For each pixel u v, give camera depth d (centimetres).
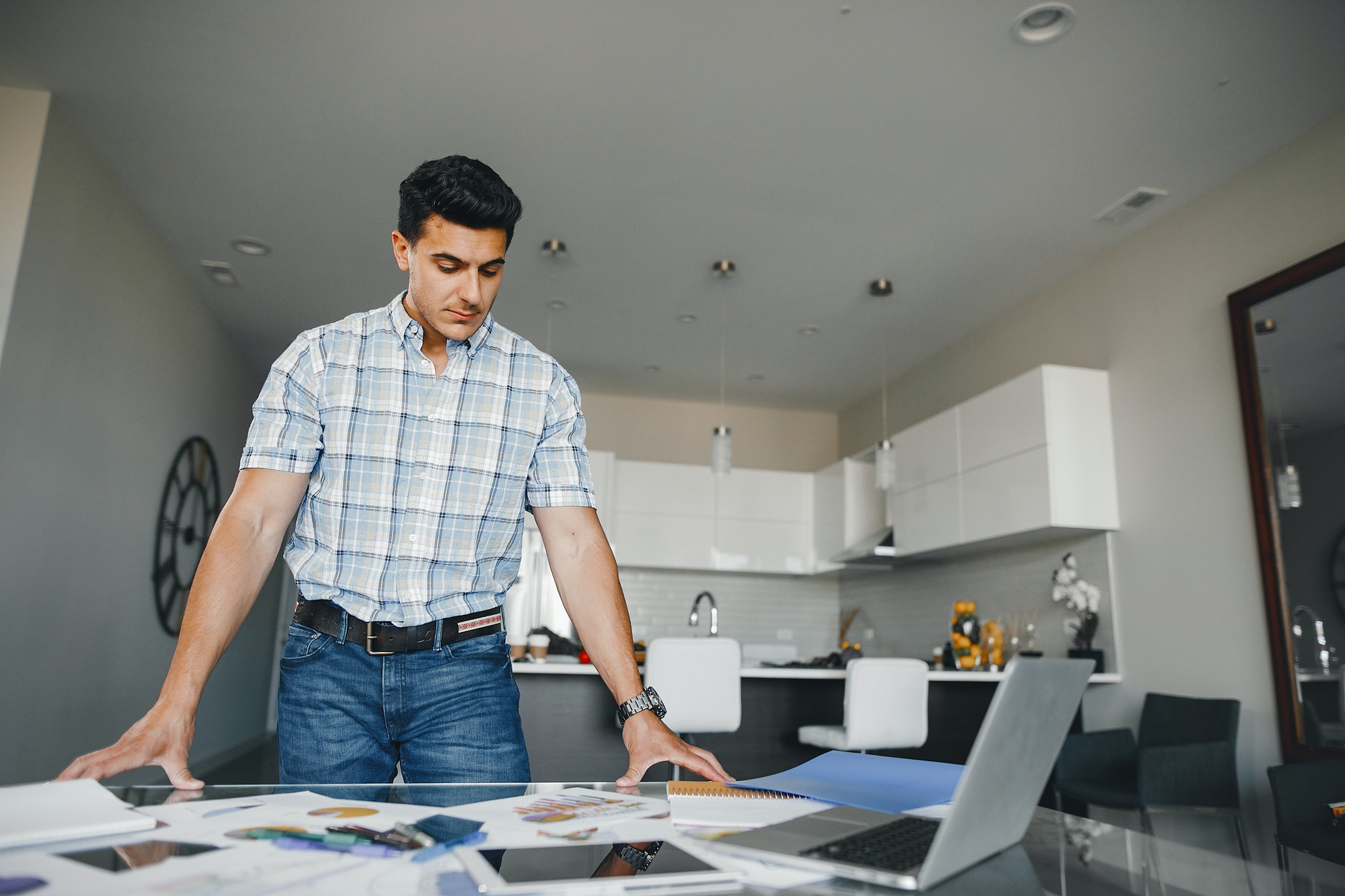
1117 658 379
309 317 504
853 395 643
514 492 125
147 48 283
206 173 354
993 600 471
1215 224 347
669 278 441
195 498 502
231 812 65
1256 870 58
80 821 58
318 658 113
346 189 362
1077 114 303
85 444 358
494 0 255
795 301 467
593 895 50
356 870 51
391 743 116
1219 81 285
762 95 295
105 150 341
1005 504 407
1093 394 393
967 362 512
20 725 314
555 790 81
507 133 320
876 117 306
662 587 639
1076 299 423
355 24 267
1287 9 253
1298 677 296
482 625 120
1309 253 308
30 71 296
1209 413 344
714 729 320
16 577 309
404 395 120
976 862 57
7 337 296
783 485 627
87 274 348
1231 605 328
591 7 256
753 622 646
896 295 457
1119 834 67
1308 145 311
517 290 459
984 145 322
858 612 634
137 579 420
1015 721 54
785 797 79
